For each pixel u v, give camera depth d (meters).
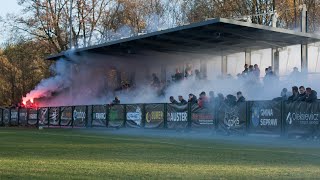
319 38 26.02
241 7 44.16
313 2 42.72
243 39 26.88
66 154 12.28
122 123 25.48
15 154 12.28
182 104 21.92
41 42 50.53
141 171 8.83
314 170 9.05
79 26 50.59
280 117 17.83
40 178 7.91
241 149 13.67
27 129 29.14
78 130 26.17
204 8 46.88
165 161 10.62
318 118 16.50
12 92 58.84
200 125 21.09
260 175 8.34
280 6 42.88
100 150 13.44
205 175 8.32
